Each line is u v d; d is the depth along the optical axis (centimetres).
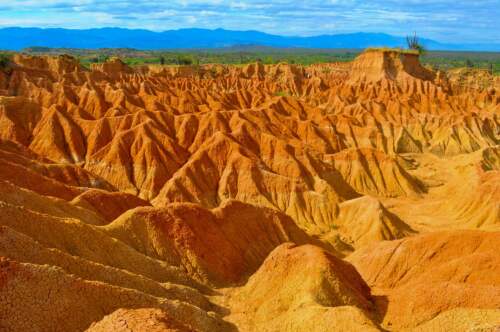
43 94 11975
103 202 5638
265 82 19675
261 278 4519
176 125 10450
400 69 17412
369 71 17750
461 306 3659
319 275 4131
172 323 2494
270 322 3894
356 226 7156
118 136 9262
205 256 4950
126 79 16838
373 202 7219
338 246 6562
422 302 3844
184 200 7762
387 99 15200
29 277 2903
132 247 4725
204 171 8319
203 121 10438
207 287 4681
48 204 4612
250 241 5575
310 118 13138
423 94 15912
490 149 10775
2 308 2706
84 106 11869
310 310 3694
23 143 9544
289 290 4188
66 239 3906
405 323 3794
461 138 12825
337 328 3419
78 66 16650
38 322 2772
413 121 13875
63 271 3105
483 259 4431
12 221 3638
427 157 12131
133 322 2402
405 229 7081
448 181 9962
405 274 5019
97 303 3103
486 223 7212
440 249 5022
